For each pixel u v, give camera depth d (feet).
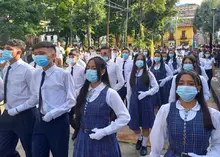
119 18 118.01
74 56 19.21
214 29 152.05
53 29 97.40
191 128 7.87
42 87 11.87
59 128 11.71
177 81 8.39
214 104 33.19
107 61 20.04
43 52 11.59
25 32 64.44
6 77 13.11
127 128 21.76
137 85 16.69
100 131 9.50
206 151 8.02
